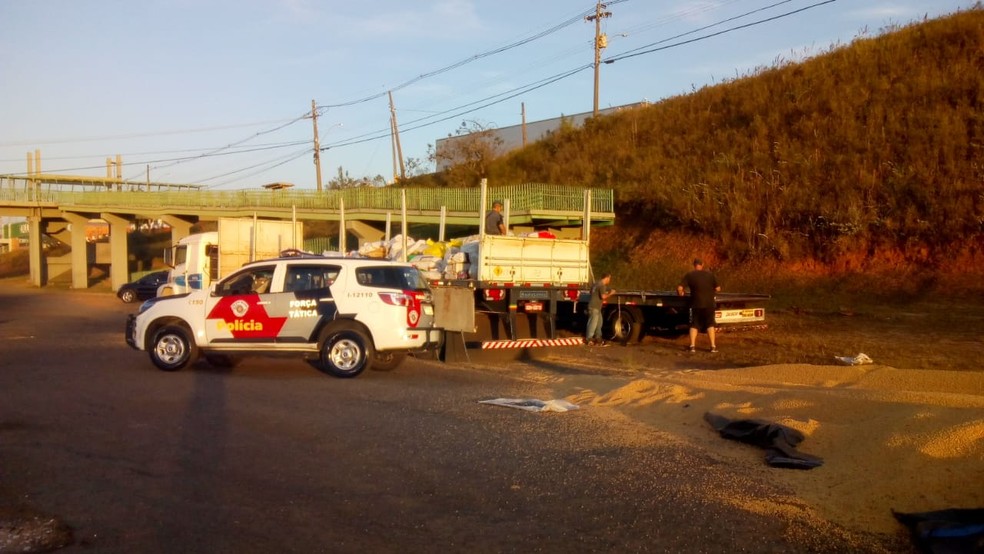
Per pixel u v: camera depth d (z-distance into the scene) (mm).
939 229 22594
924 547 5082
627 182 35375
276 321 12945
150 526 5793
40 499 6426
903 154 25531
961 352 14664
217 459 7625
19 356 15953
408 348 12859
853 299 22062
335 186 66188
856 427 7680
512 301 15570
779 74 37031
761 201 27531
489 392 11406
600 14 46625
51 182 61500
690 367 14477
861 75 31797
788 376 11672
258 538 5551
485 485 6789
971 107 25891
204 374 13094
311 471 7219
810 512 5973
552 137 49094
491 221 17266
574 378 12727
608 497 6449
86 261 57406
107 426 9070
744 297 17422
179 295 13555
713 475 7031
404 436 8562
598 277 30156
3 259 80000
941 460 6320
